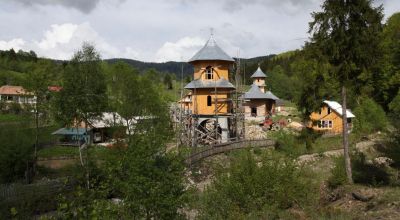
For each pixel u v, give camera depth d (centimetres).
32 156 4081
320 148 4372
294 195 1919
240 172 1925
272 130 6688
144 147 1481
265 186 1886
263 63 17938
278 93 13925
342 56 2498
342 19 2439
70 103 4047
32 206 2444
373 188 2231
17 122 5094
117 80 6159
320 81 2667
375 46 2438
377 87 5722
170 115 6456
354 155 3128
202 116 5453
